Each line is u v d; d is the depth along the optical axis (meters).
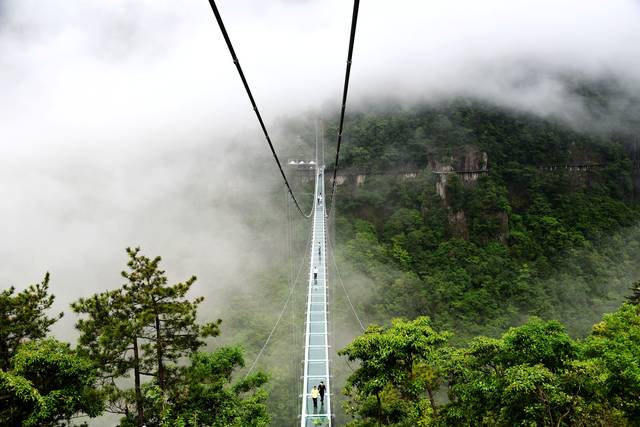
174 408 12.99
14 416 10.11
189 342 14.02
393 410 17.48
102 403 12.47
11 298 13.98
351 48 7.53
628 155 102.88
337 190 87.94
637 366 10.22
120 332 12.49
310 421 16.75
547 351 11.42
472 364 13.21
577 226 78.00
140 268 13.71
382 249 68.50
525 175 89.75
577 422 10.32
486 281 63.47
